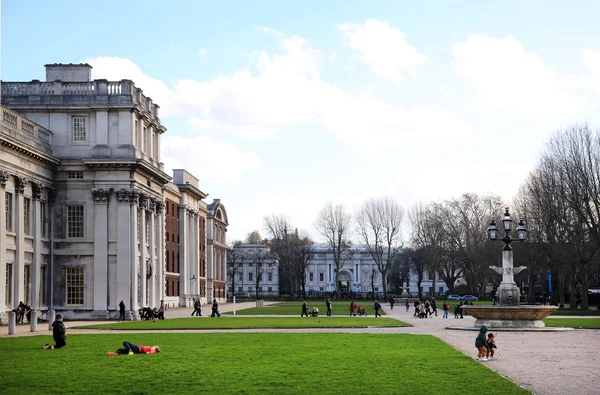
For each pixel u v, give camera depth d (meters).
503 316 52.47
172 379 25.23
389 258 169.88
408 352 34.91
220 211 155.88
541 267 114.31
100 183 77.88
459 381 24.58
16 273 68.75
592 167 91.06
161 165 90.75
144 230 82.19
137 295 79.31
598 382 24.73
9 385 24.00
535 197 102.25
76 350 36.56
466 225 136.62
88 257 77.69
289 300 177.00
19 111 78.19
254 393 22.19
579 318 71.44
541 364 30.08
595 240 92.69
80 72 82.00
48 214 77.12
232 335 48.03
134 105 78.25
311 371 27.34
